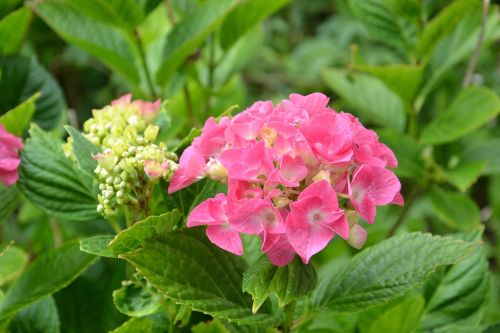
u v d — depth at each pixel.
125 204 0.64
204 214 0.59
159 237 0.61
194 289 0.60
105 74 1.67
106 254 0.62
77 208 0.70
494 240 1.47
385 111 1.00
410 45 0.95
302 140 0.57
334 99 1.46
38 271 0.73
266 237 0.56
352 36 1.61
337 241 1.01
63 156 0.71
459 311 0.76
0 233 0.96
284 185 0.56
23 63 0.88
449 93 1.25
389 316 0.71
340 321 0.81
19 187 0.70
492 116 0.87
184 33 0.87
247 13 0.91
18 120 0.78
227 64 1.05
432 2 0.94
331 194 0.56
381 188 0.59
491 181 1.31
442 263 0.61
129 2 0.84
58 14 0.87
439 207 0.93
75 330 0.80
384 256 0.64
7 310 0.71
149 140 0.66
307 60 1.62
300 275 0.59
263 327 0.65
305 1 1.85
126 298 0.67
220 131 0.62
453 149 0.98
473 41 0.96
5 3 0.87
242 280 0.62
